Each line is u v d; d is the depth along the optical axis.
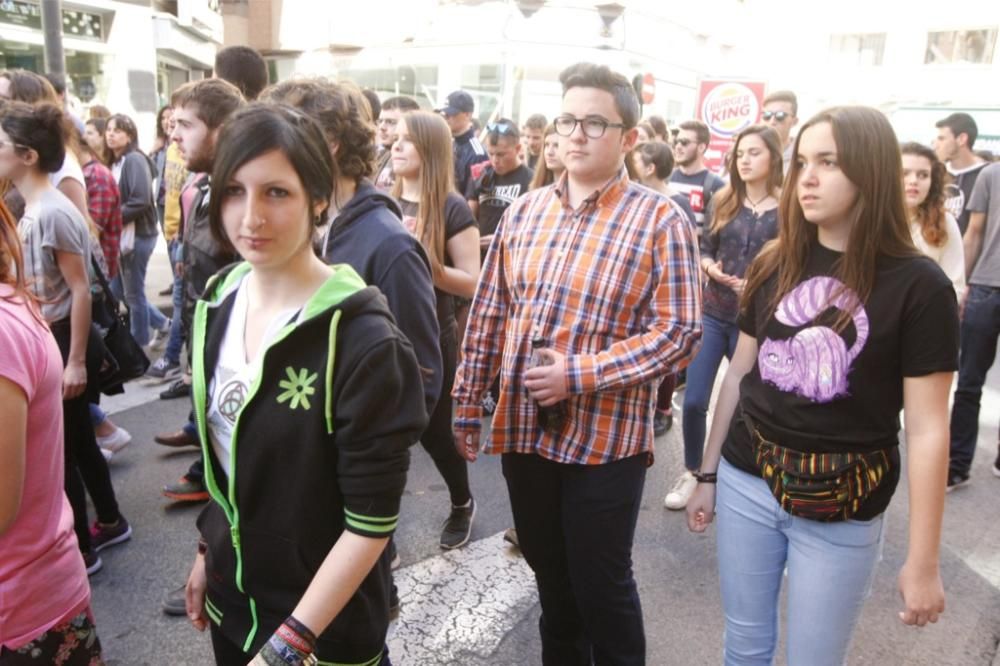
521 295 2.13
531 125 6.26
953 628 2.87
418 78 15.93
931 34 24.45
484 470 4.07
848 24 25.55
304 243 1.30
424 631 2.71
